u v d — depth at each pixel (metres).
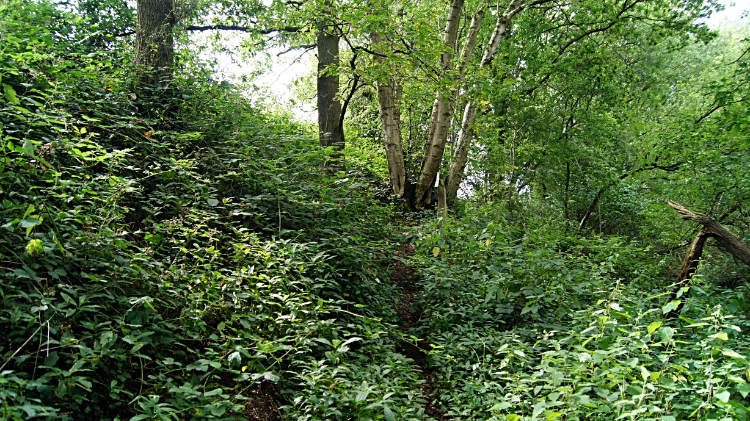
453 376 4.81
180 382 3.12
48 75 5.37
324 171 7.64
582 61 17.22
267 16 10.44
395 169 12.84
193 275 3.79
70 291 2.77
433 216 11.86
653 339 4.71
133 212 4.89
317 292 4.78
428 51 8.62
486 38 17.53
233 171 5.89
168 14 8.00
